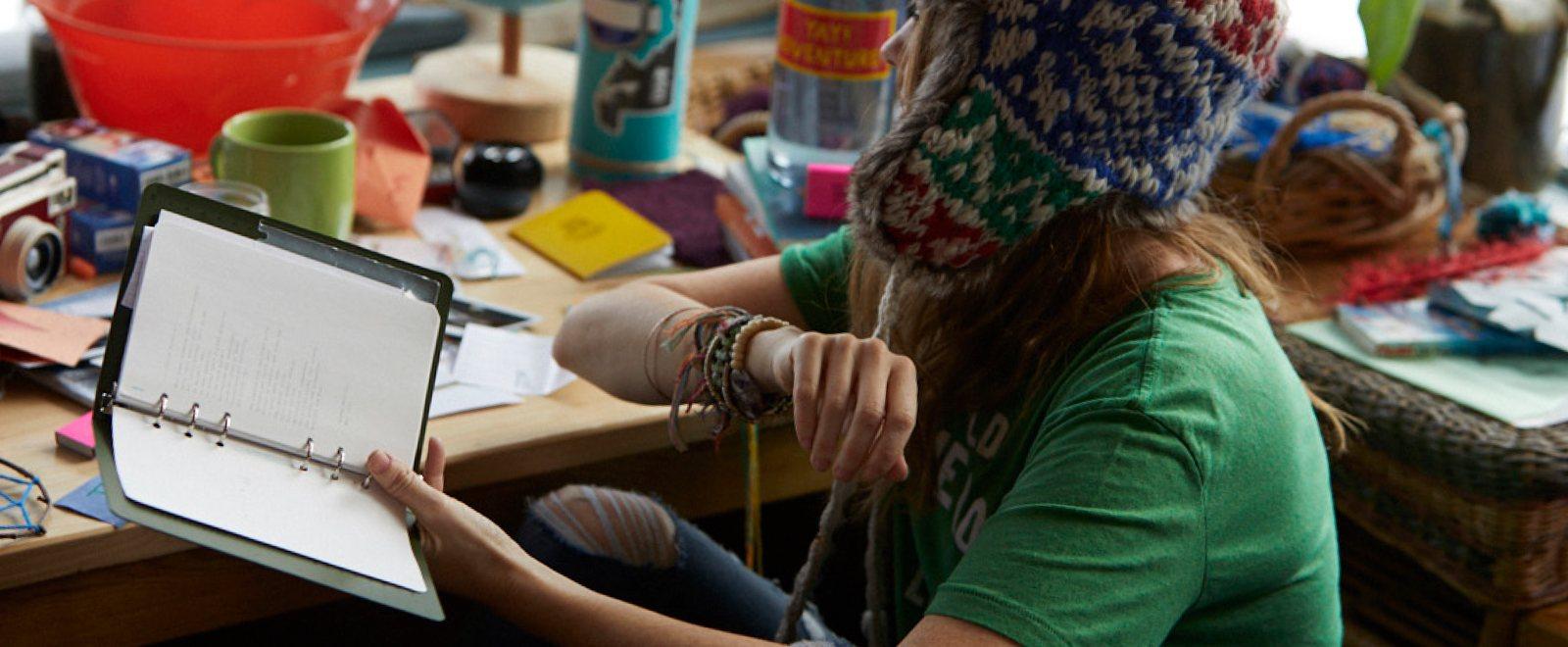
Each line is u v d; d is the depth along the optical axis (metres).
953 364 0.98
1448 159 1.64
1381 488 1.36
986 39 0.85
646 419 1.16
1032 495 0.84
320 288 0.91
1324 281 1.57
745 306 1.20
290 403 0.90
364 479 0.91
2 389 1.08
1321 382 1.37
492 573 0.93
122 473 0.80
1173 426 0.84
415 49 2.16
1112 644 0.80
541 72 1.79
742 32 2.41
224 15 1.54
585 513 1.18
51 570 0.92
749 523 1.26
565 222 1.46
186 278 0.87
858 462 0.85
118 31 1.37
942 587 0.83
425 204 1.52
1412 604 1.47
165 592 1.00
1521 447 1.24
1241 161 1.58
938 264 0.91
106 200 1.30
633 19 1.53
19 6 1.58
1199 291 0.93
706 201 1.57
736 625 1.19
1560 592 1.30
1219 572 0.86
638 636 0.91
